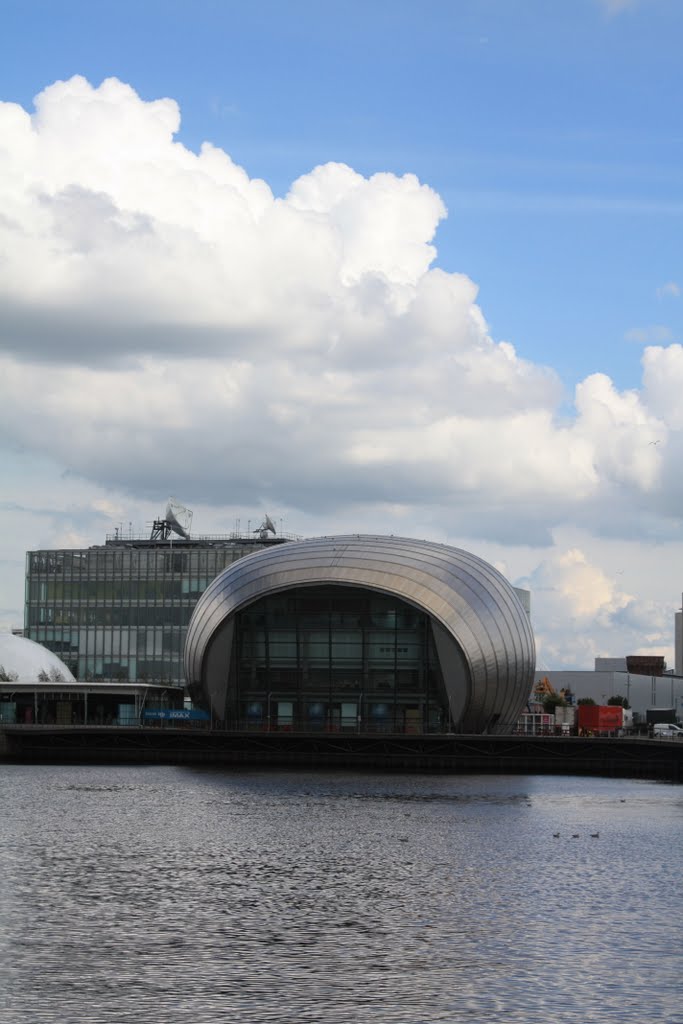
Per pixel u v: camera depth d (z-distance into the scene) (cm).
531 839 7262
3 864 6066
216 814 8281
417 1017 3769
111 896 5334
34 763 12925
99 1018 3722
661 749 12638
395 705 14938
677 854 6719
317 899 5353
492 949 4512
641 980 4134
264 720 15025
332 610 15038
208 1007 3838
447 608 14775
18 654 17300
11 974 4134
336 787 10431
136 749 13425
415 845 6969
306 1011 3809
